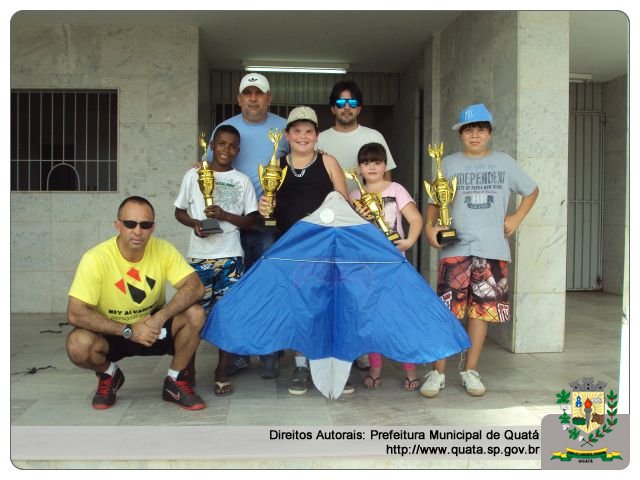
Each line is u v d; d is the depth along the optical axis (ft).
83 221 19.44
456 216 12.21
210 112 24.86
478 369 13.69
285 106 26.09
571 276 26.71
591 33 19.43
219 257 11.94
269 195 11.59
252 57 23.41
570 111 26.30
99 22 19.15
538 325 15.11
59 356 14.43
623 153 25.30
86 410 10.87
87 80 19.33
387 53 22.98
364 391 12.16
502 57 15.58
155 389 12.08
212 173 11.59
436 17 18.97
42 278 19.47
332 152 13.28
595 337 17.02
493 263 12.03
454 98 19.15
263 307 11.17
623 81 25.17
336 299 11.33
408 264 11.21
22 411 10.82
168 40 19.44
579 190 26.50
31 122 19.63
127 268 10.62
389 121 26.91
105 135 19.86
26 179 19.67
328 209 11.20
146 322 10.34
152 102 19.44
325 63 24.39
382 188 12.29
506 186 12.01
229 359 13.14
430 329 11.07
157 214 19.57
